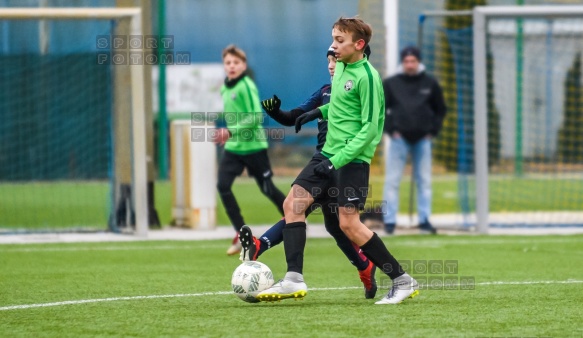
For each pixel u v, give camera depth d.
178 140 41.16
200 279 25.33
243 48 68.31
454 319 18.41
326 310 19.55
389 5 40.47
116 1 41.28
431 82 38.00
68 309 20.03
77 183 61.88
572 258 30.02
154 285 24.09
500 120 59.31
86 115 61.44
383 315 18.89
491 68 56.53
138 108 36.44
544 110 59.50
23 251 32.12
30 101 61.47
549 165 60.81
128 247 33.47
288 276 19.89
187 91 67.50
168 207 51.00
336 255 31.17
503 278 25.20
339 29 19.70
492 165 59.16
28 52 60.91
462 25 52.97
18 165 62.41
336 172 20.22
